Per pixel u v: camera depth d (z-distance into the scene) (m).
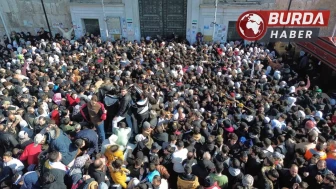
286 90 11.60
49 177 5.07
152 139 7.10
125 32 22.05
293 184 5.57
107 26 21.83
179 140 6.61
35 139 6.20
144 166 6.12
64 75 11.31
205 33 21.58
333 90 15.17
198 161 6.34
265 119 8.11
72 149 6.04
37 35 21.92
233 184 5.78
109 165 5.86
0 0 21.16
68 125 7.14
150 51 16.22
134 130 7.75
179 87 10.61
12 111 7.61
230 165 5.93
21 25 22.20
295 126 8.09
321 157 6.30
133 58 15.36
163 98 9.91
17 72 11.23
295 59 18.59
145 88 8.76
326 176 5.51
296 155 6.49
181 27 21.91
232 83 11.31
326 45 14.82
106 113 7.86
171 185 6.25
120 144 6.63
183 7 21.11
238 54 16.73
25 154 6.23
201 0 20.27
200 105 9.54
